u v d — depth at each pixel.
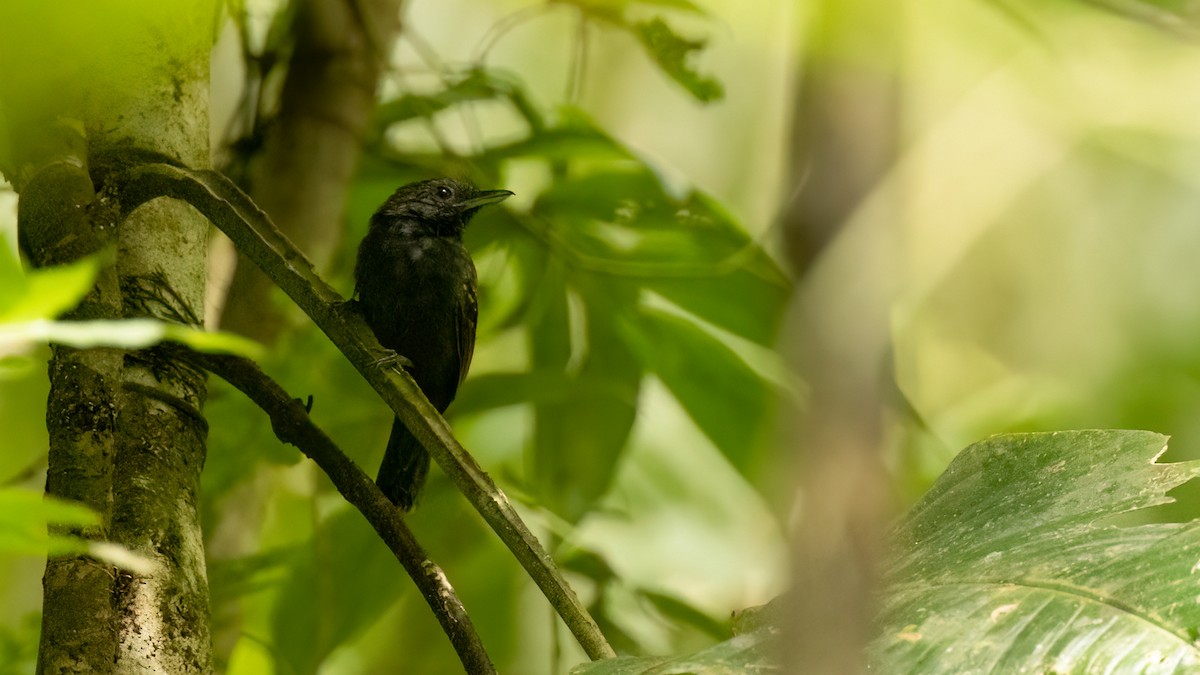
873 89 1.71
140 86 5.67
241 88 9.56
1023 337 11.59
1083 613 3.74
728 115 8.88
